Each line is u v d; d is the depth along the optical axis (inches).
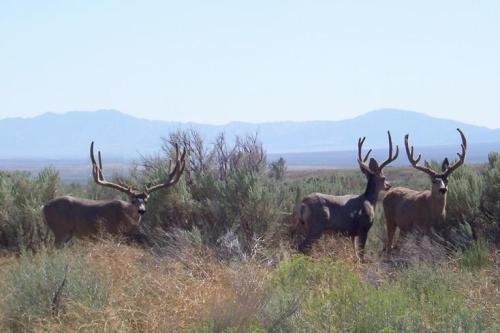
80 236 1274.6
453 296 757.9
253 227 1264.8
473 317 670.5
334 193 1497.3
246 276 837.8
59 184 1523.1
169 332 712.4
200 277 916.0
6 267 1001.5
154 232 1275.8
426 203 1231.5
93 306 746.2
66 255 924.0
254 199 1266.0
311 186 1513.3
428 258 1013.8
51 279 795.4
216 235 1226.0
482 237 1131.3
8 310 768.3
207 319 698.8
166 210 1314.0
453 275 863.1
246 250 1168.2
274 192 1349.7
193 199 1358.3
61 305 765.3
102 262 922.1
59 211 1277.1
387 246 1288.1
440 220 1226.0
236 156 1585.9
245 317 689.6
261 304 711.1
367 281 877.2
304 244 1188.5
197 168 1557.6
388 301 706.2
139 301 774.5
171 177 1315.2
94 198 1581.0
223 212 1282.0
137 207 1266.0
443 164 1258.6
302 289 773.3
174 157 1547.7
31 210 1359.5
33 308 759.1
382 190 1248.2
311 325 669.3
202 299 780.0
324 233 1206.3
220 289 820.6
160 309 751.1
